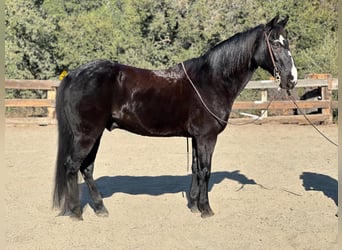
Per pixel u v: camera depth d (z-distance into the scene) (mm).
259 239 4262
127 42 16219
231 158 8062
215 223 4707
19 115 13570
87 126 4574
